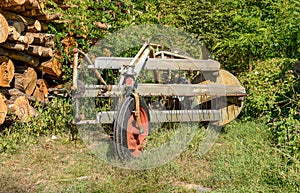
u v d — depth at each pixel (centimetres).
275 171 404
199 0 747
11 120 541
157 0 774
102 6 712
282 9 690
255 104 621
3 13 523
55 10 654
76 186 388
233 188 383
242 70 739
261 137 529
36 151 495
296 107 552
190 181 412
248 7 732
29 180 412
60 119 576
